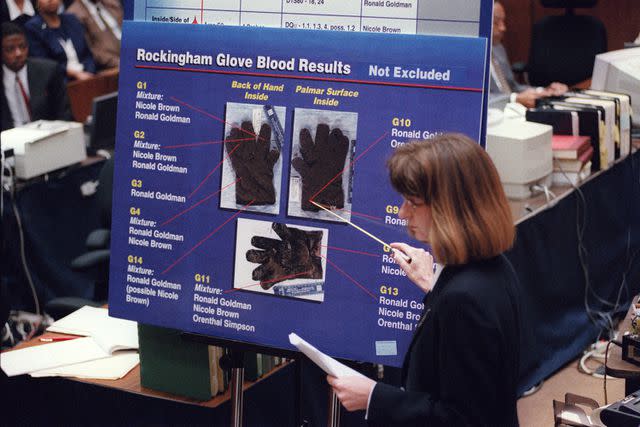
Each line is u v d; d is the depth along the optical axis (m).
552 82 7.52
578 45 7.41
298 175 2.38
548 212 4.28
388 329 2.35
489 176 1.93
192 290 2.52
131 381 2.91
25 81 6.19
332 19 2.36
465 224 1.90
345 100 2.32
